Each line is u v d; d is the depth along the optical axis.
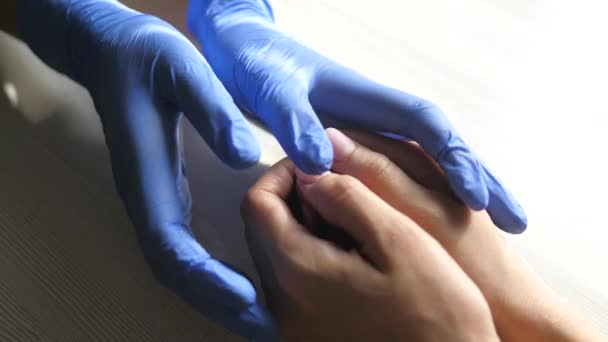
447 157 0.45
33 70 0.49
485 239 0.45
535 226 0.48
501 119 0.51
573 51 0.55
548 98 0.52
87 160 0.47
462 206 0.45
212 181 0.47
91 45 0.46
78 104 0.48
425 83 0.52
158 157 0.45
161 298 0.45
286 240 0.43
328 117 0.48
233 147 0.44
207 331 0.44
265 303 0.45
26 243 0.45
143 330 0.44
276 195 0.45
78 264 0.45
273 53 0.48
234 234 0.46
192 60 0.46
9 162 0.46
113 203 0.46
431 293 0.42
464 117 0.51
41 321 0.43
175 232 0.44
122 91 0.45
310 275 0.43
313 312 0.43
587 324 0.44
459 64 0.53
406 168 0.46
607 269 0.48
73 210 0.46
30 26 0.48
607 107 0.52
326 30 0.53
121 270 0.45
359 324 0.43
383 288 0.43
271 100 0.46
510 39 0.55
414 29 0.54
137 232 0.45
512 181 0.49
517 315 0.44
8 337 0.43
